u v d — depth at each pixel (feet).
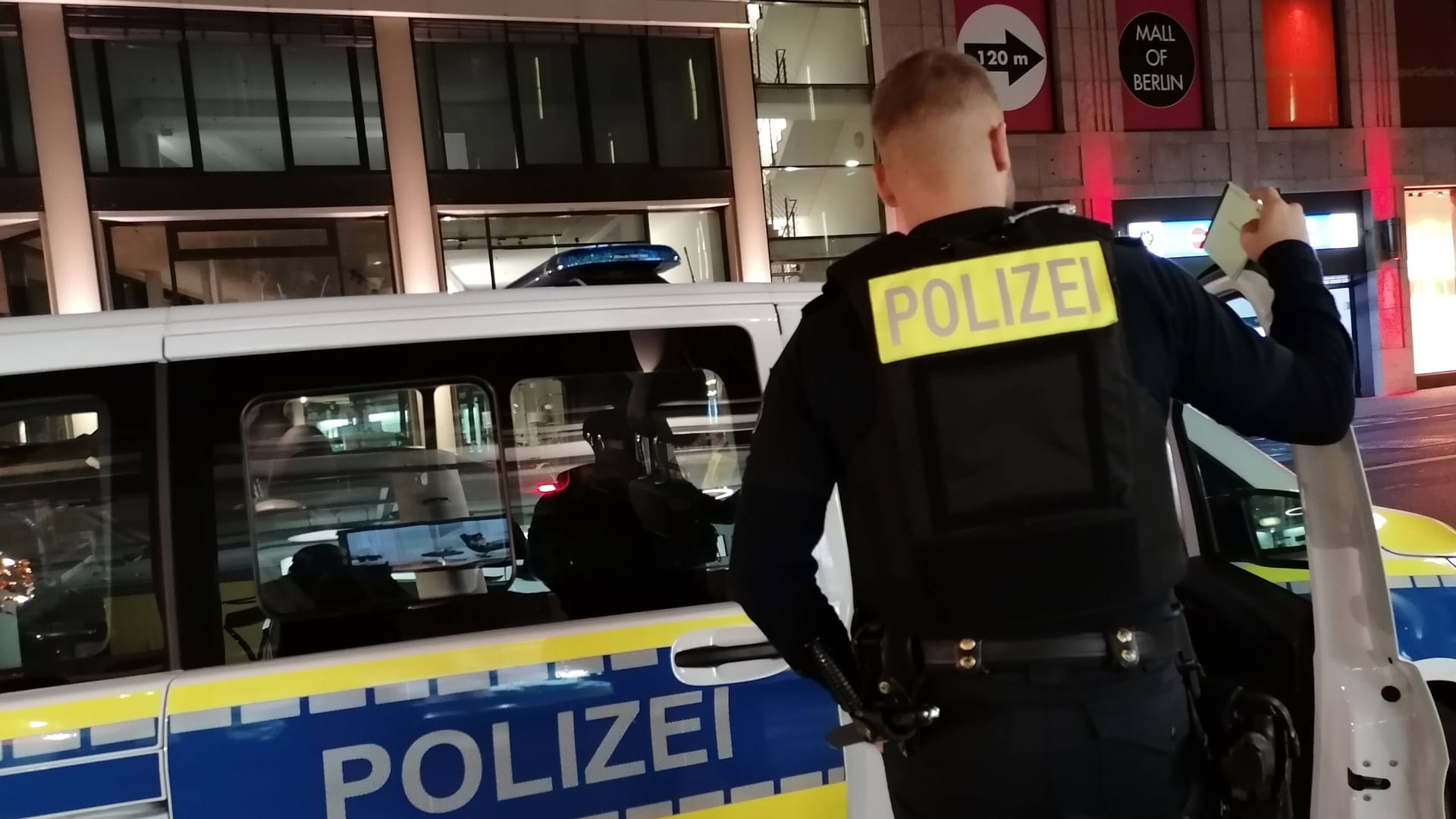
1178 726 4.03
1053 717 3.84
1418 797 4.66
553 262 7.36
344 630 5.95
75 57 35.45
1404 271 55.93
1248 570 6.70
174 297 37.11
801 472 4.15
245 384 5.98
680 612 6.40
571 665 6.07
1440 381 58.29
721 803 6.20
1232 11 52.90
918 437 3.83
